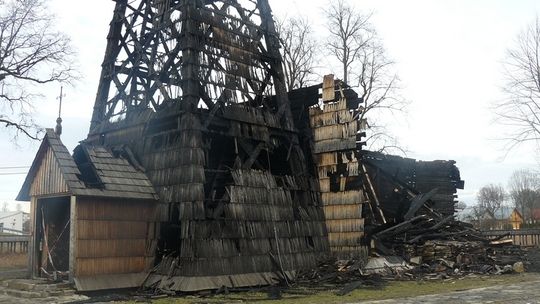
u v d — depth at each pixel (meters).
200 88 19.58
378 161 27.94
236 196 19.25
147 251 18.70
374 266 21.94
